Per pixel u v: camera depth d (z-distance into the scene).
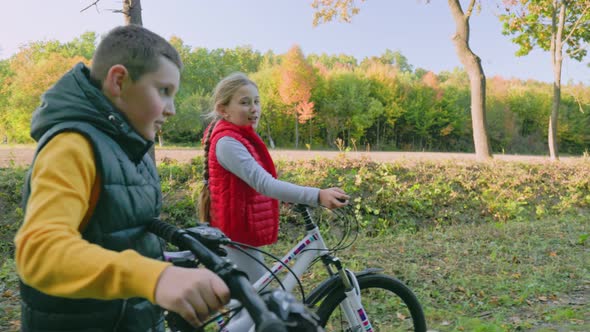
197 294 0.75
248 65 66.31
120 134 1.05
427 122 52.50
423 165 11.04
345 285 2.64
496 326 3.60
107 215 1.02
